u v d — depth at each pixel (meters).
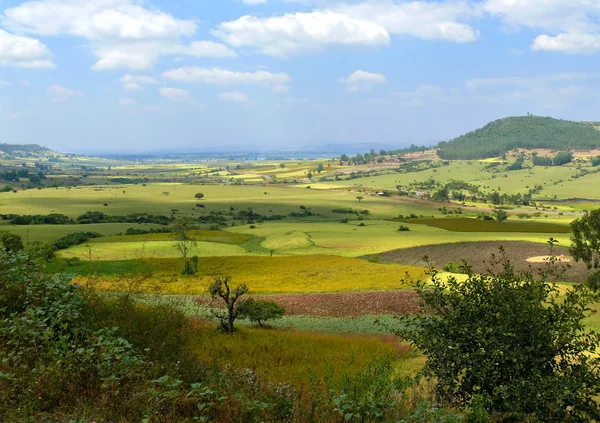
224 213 194.88
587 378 7.27
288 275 68.31
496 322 7.89
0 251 10.76
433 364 8.12
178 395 6.62
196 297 43.78
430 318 8.51
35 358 7.47
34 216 151.62
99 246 91.19
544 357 7.42
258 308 35.16
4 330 7.67
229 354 17.73
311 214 194.75
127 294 10.83
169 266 74.12
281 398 7.23
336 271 71.31
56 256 69.75
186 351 9.47
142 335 9.39
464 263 8.84
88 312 9.80
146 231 122.56
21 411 5.84
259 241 114.50
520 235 115.88
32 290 9.28
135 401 6.37
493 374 7.42
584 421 7.06
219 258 83.56
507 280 8.23
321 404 6.95
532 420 6.90
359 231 131.38
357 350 23.03
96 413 6.11
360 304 47.28
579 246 46.47
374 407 6.52
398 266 76.56
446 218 173.25
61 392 6.55
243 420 6.55
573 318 7.71
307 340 26.66
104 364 7.09
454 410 7.45
